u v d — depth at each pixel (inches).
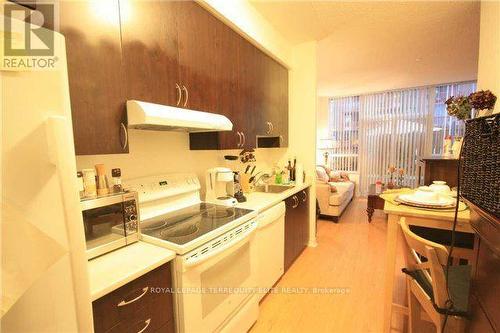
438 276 38.2
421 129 206.5
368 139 230.4
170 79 52.3
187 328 44.1
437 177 94.8
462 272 51.7
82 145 37.0
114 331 34.3
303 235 109.9
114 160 55.1
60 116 23.0
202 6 61.5
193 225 54.6
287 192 93.0
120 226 45.4
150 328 39.5
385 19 91.7
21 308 22.2
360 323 67.3
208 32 63.5
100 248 41.5
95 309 31.8
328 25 95.8
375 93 224.7
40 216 21.8
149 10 47.4
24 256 21.0
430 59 135.3
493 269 27.9
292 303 76.2
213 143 69.4
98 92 39.0
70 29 35.1
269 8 83.3
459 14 88.4
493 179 25.8
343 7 83.4
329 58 133.0
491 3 71.0
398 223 53.4
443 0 80.0
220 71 68.1
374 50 122.0
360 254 109.2
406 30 100.5
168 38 51.6
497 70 66.2
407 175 214.4
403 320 67.2
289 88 117.0
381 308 73.2
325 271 94.8
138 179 58.6
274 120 101.3
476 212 30.9
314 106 112.9
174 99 53.4
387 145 222.1
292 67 114.5
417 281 47.3
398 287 83.7
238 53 76.5
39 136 21.7
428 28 99.0
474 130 31.1
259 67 89.0
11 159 20.2
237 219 58.6
